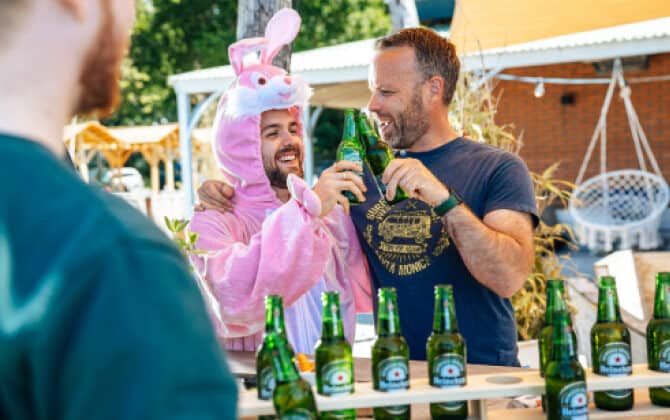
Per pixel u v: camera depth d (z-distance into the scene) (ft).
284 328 4.79
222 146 7.19
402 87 7.61
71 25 2.38
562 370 5.03
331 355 5.03
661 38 24.44
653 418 5.44
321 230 6.42
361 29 68.33
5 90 2.31
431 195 6.61
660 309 5.63
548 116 37.40
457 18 14.12
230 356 6.81
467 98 14.02
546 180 14.61
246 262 6.28
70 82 2.42
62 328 2.09
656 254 14.25
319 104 36.91
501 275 6.81
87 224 2.18
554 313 5.09
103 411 2.07
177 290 2.25
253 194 7.27
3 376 2.09
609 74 34.17
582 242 31.91
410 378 5.86
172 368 2.12
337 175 6.53
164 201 48.98
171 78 30.40
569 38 25.46
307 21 68.28
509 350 7.52
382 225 7.66
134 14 2.60
